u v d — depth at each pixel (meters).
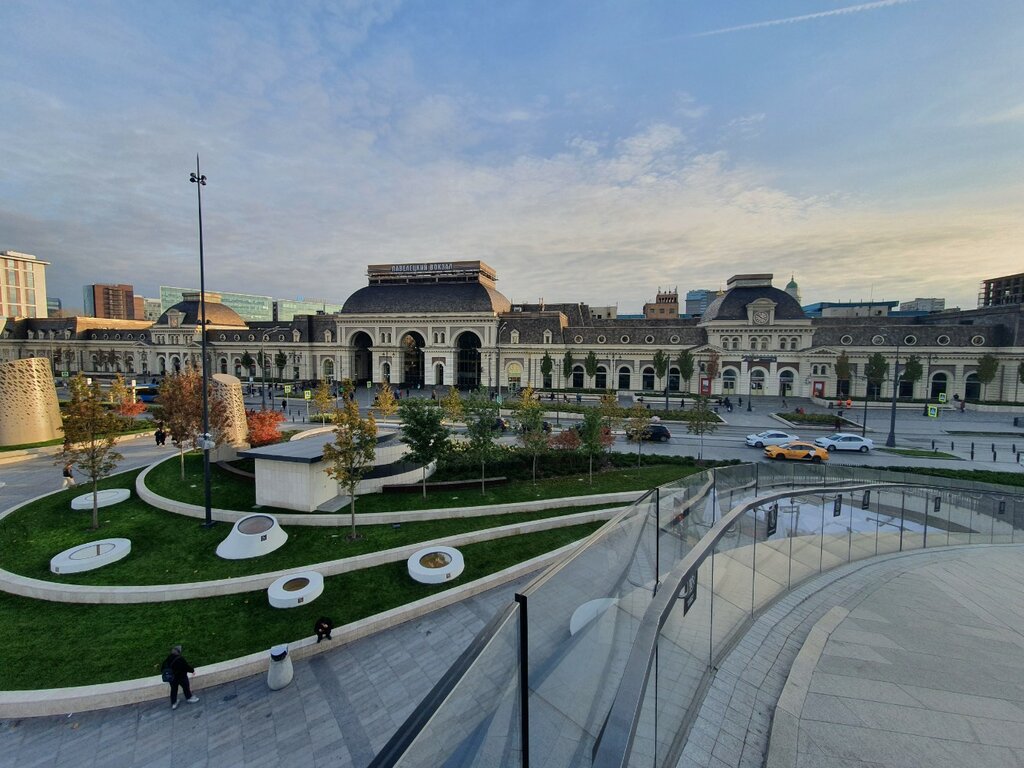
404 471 27.44
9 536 21.27
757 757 6.86
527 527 21.80
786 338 72.75
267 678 12.99
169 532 21.41
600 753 4.61
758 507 11.88
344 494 25.11
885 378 67.00
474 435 27.16
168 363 104.75
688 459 33.72
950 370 68.75
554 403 63.59
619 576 6.21
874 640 9.97
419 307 87.69
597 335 80.81
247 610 15.95
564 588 5.04
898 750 6.89
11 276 140.00
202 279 21.97
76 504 23.98
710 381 72.38
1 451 36.56
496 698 4.17
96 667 13.28
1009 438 44.91
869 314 104.31
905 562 15.27
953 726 7.39
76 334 112.69
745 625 10.52
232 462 31.17
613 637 5.69
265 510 23.28
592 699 4.89
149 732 11.45
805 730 7.25
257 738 11.26
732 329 74.25
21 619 15.45
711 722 7.46
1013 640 10.09
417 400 27.12
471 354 88.19
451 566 17.77
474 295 86.06
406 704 12.28
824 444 39.38
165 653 13.89
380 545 19.97
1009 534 19.81
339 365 92.06
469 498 24.94
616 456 33.31
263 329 99.19
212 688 12.88
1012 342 65.94
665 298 114.56
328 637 14.31
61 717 11.91
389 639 14.85
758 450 39.25
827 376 71.81
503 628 4.37
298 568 18.06
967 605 11.82
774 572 12.27
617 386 79.38
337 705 12.26
